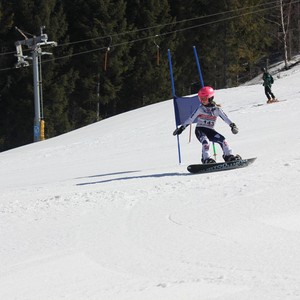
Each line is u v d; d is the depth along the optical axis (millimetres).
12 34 85250
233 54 103250
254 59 108938
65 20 88938
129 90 95250
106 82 89875
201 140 16125
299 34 114062
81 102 91812
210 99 16094
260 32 110875
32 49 63312
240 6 105000
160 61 95438
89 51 88312
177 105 18969
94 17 89188
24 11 84125
